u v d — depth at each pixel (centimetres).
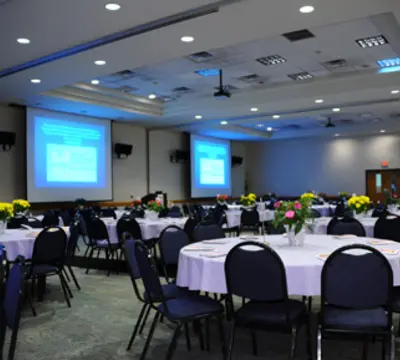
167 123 1295
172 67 828
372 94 934
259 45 714
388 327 243
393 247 335
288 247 345
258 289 257
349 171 1692
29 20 501
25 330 379
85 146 1130
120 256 734
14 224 665
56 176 1055
